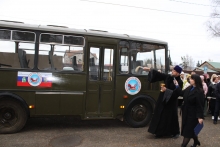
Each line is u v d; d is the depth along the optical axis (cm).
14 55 557
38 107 570
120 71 653
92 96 625
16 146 476
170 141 557
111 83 643
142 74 680
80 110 604
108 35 639
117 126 685
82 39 612
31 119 729
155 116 571
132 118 671
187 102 471
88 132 605
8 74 548
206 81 929
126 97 653
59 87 585
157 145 523
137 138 570
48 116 580
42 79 571
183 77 1066
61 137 551
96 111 629
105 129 645
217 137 613
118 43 650
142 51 688
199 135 627
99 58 632
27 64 565
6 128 558
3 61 549
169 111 568
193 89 469
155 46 708
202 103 452
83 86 607
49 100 577
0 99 550
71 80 595
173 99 560
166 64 719
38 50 573
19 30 560
